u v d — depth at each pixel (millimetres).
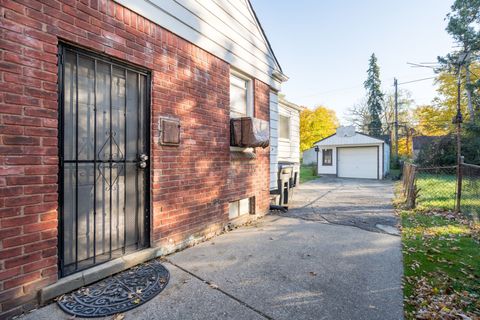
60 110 2246
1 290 1826
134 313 1961
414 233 4113
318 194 8938
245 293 2275
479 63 17156
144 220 3023
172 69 3271
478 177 4875
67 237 2348
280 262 2959
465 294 2248
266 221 4961
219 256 3145
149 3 2979
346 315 1948
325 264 2902
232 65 4473
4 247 1842
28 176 1965
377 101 31672
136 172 2955
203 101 3785
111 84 2717
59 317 1896
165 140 3123
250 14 5031
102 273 2467
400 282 2469
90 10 2402
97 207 2600
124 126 2834
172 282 2465
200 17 3744
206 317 1923
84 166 2490
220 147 4148
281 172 6633
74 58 2385
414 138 24500
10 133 1871
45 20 2072
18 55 1915
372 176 16797
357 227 4504
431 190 8883
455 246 3488
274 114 6184
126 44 2727
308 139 25734
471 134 14195
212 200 3961
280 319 1904
